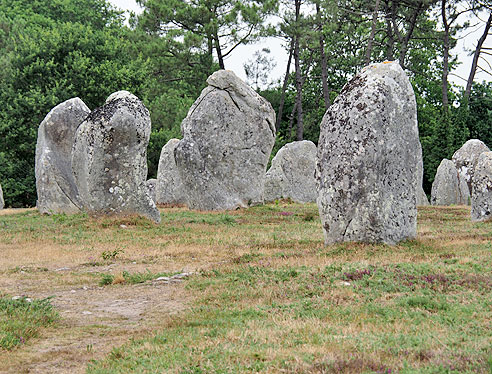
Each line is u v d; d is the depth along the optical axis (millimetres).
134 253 17359
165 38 49844
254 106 30594
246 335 8859
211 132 29953
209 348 8312
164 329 9633
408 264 13320
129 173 23625
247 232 21266
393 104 16516
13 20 61844
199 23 50719
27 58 44750
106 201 23500
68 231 21609
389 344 8203
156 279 13602
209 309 10680
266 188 38062
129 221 22953
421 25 58125
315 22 48625
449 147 49969
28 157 44219
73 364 8227
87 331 9781
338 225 16375
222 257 16203
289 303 10852
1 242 19812
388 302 10578
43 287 13312
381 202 16141
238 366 7527
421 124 59312
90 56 46469
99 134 23359
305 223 24250
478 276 12156
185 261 15883
